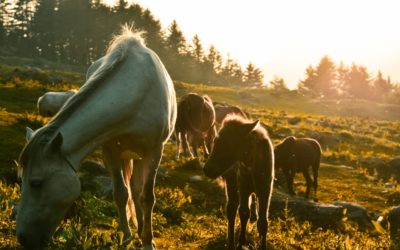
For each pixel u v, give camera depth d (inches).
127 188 235.9
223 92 2613.2
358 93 5255.9
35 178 180.9
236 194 279.9
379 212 528.1
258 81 5324.8
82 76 2263.8
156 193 446.0
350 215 458.3
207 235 335.3
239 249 285.7
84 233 236.8
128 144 230.4
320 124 1445.6
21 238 180.2
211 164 243.9
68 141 190.7
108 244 222.4
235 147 245.8
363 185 680.4
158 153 242.7
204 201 476.4
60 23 4276.6
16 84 1095.6
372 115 2861.7
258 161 259.6
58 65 4072.3
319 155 604.7
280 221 404.5
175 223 378.9
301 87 5000.0
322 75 5187.0
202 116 681.0
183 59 4675.2
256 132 256.5
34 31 4397.1
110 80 215.9
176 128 670.5
